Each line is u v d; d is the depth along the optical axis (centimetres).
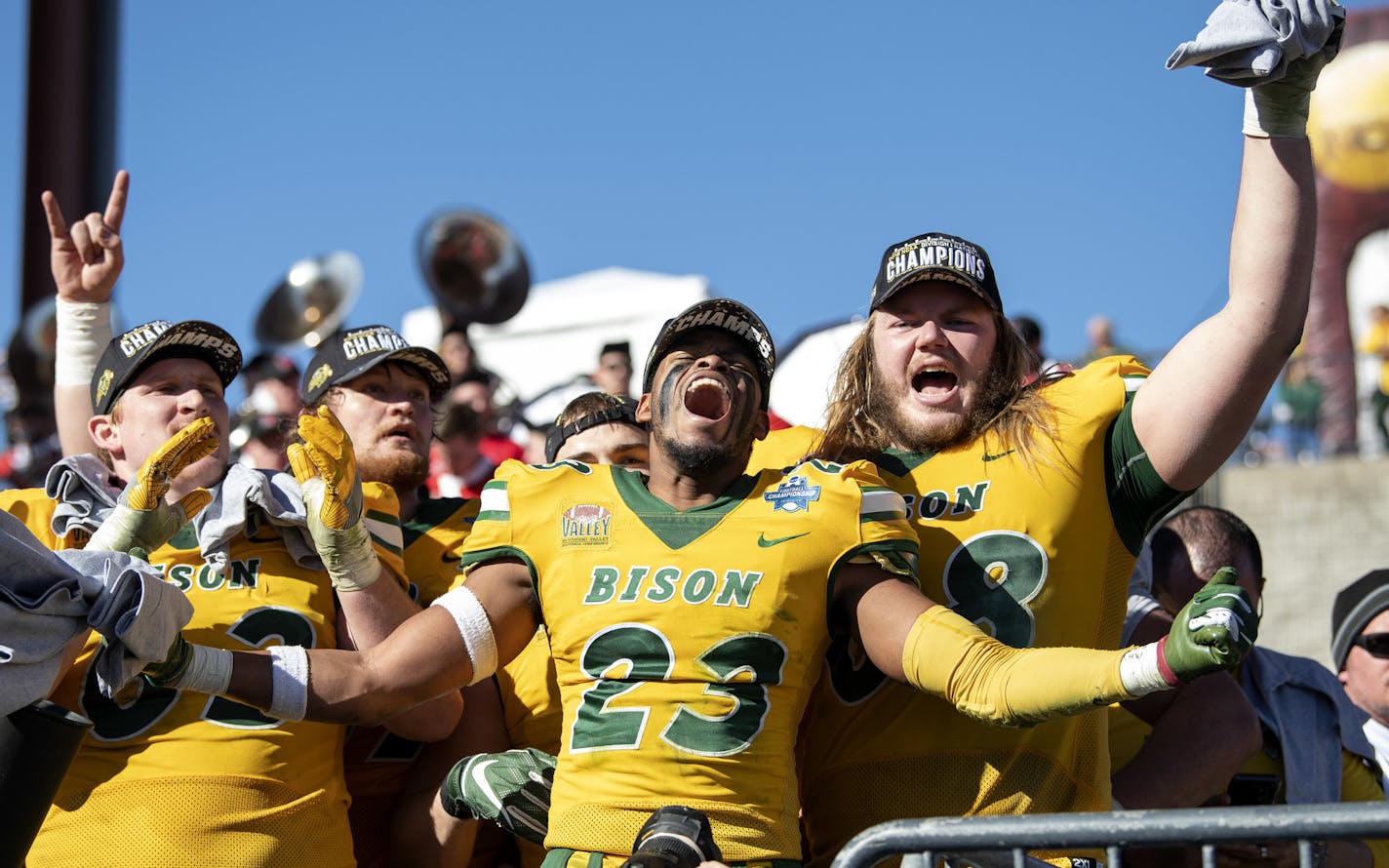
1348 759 402
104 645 293
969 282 336
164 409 371
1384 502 1350
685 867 262
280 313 1130
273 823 326
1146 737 374
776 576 296
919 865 234
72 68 999
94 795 325
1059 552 316
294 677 305
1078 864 306
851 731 316
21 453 929
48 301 957
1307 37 278
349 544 322
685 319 315
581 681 299
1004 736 307
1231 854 360
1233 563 403
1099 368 332
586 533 307
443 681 308
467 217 1112
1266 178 297
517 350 1280
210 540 350
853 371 355
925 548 320
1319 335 1766
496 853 383
